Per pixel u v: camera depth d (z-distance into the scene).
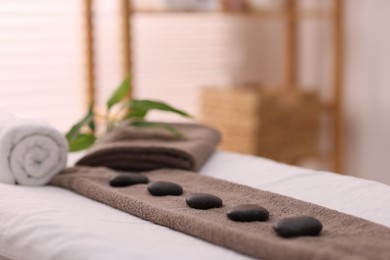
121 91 2.13
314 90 3.20
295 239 1.12
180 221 1.24
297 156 3.16
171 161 1.76
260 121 3.01
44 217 1.27
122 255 1.07
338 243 1.09
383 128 3.18
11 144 1.63
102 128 3.10
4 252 1.24
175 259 1.06
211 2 3.03
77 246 1.11
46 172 1.66
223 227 1.16
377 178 3.24
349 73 3.31
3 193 1.45
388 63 3.13
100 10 3.34
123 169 1.79
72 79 3.26
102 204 1.46
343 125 3.36
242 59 3.74
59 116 3.24
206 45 3.65
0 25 3.07
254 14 3.14
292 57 3.52
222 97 3.13
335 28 3.22
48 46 3.19
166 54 3.54
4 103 3.11
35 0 3.14
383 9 3.14
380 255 1.04
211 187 1.54
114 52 3.39
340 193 1.49
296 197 1.48
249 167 1.78
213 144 1.96
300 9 3.32
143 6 3.14
